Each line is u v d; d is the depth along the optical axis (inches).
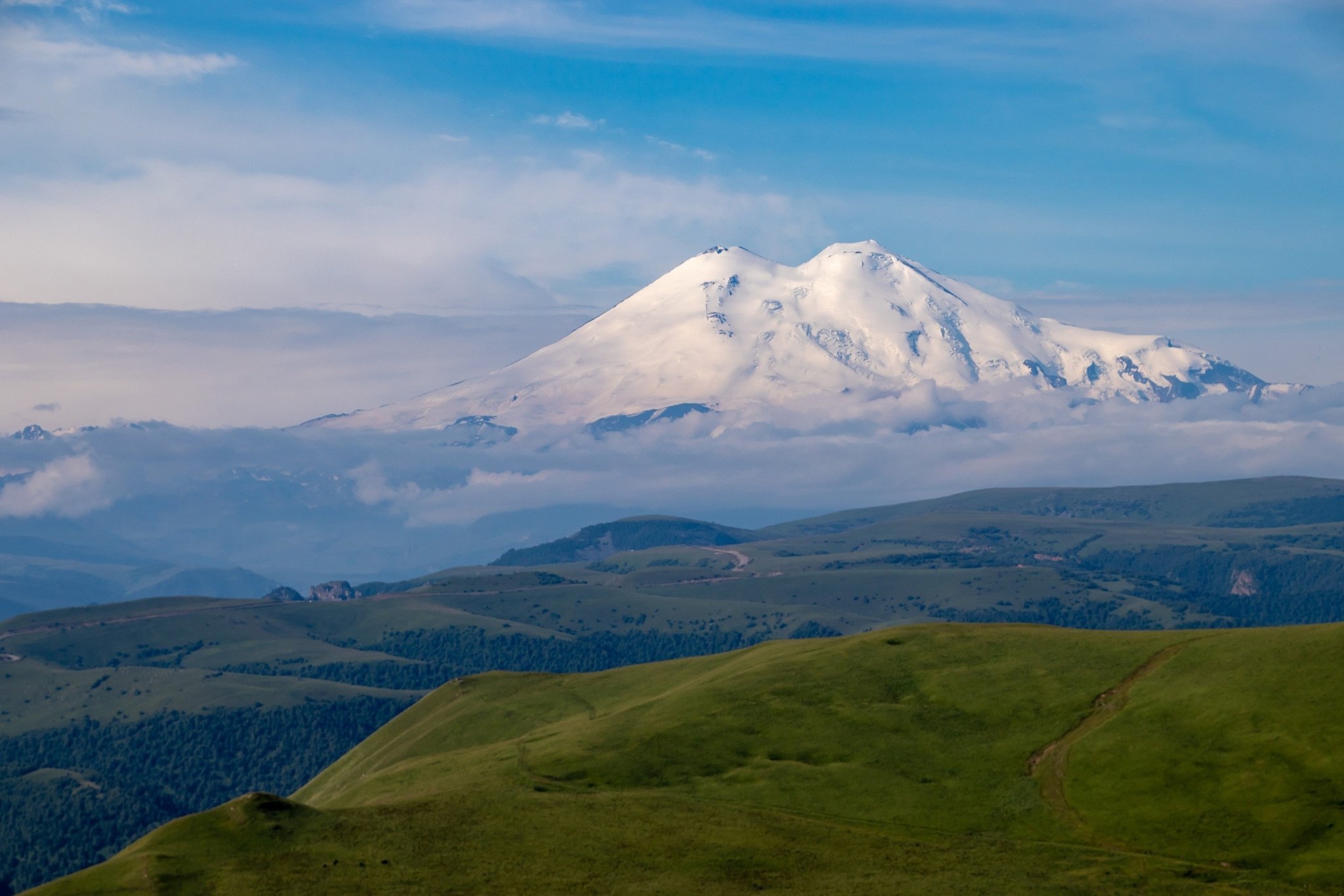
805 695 5546.3
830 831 4220.0
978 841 4136.3
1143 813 4190.5
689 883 3745.1
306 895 3575.3
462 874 3764.8
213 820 4124.0
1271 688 4709.6
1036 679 5398.6
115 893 3599.9
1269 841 3902.6
